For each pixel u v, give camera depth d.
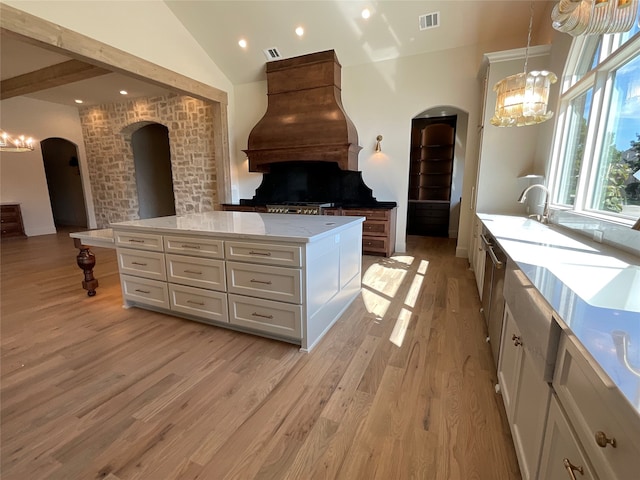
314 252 2.16
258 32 4.58
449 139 6.65
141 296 2.81
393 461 1.33
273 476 1.26
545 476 0.95
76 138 7.41
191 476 1.27
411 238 6.48
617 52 1.91
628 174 1.90
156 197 8.09
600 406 0.64
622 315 0.83
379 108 4.86
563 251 1.62
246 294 2.30
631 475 0.52
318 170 5.46
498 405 1.65
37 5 2.98
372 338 2.36
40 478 1.26
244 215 3.29
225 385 1.83
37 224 7.03
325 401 1.69
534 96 2.27
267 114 5.12
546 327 0.94
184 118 6.14
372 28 4.23
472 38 4.14
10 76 5.08
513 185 3.66
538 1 3.49
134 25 3.92
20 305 3.01
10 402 1.69
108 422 1.55
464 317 2.71
